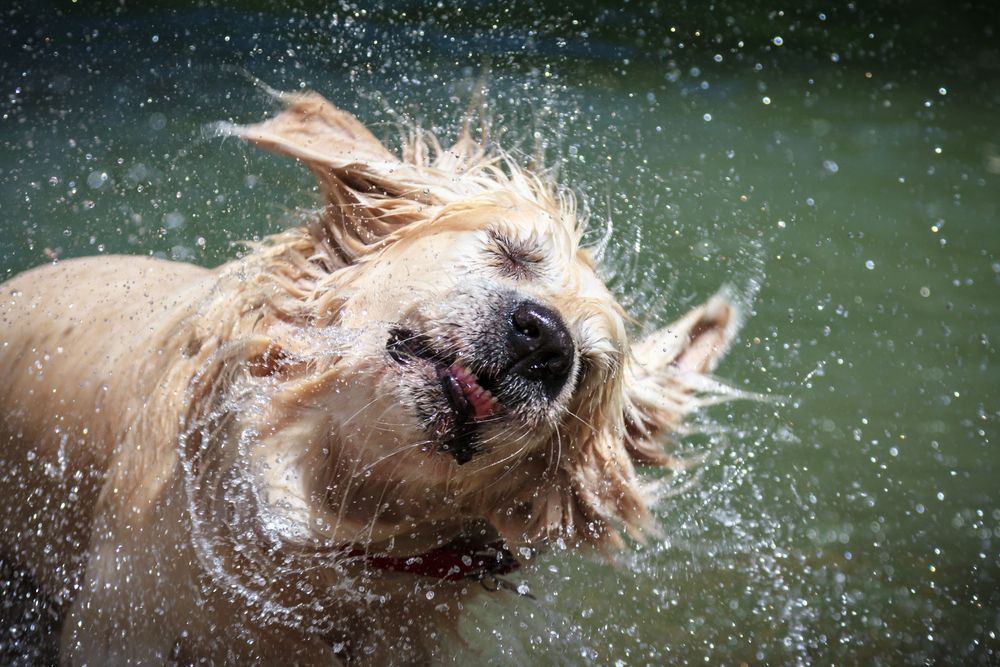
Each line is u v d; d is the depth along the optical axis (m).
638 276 5.07
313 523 2.82
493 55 7.32
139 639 2.74
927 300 6.22
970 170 9.14
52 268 3.76
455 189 3.11
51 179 5.93
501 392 2.66
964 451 4.66
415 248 2.86
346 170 3.01
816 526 4.05
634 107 9.80
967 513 4.18
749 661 3.24
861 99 11.58
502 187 3.19
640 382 3.47
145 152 6.41
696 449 4.48
